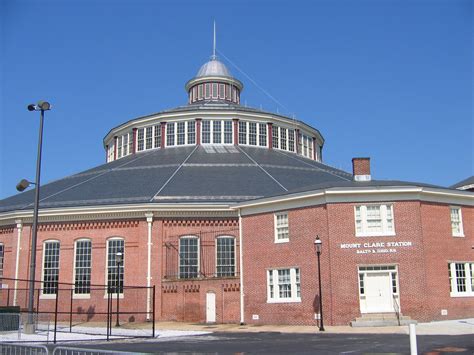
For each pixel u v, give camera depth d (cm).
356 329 3123
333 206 3516
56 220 4522
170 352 2133
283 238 3734
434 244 3547
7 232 4681
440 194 3644
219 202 4309
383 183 3662
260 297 3750
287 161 5584
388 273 3434
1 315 3134
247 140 5900
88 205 4409
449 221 3678
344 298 3388
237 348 2262
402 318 3312
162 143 5878
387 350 2083
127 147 6219
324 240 3503
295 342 2489
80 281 4372
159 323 3953
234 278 3922
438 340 2397
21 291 4469
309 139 6550
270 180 4794
